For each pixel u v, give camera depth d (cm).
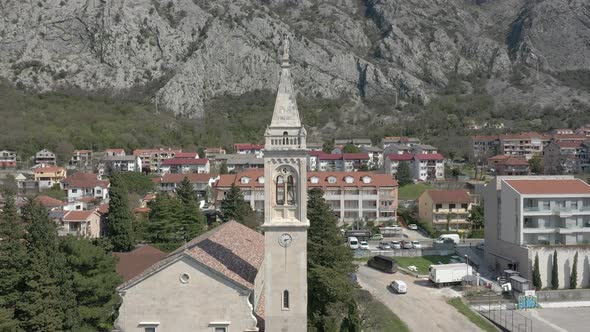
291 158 4684
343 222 13938
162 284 4772
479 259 10881
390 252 11125
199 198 16350
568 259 9206
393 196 14050
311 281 6569
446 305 8250
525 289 8769
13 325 5162
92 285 5525
